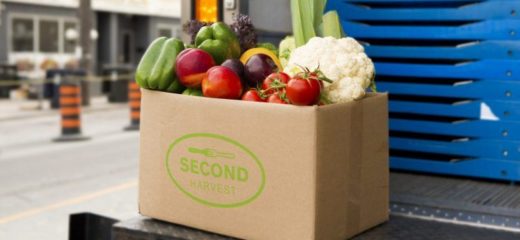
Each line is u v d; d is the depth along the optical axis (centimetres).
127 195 656
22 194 671
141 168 223
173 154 213
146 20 2706
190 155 209
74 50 2372
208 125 204
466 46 263
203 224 210
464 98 268
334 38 219
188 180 211
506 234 217
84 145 1017
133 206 605
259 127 194
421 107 276
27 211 597
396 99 282
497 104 260
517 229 221
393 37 276
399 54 277
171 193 216
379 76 283
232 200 203
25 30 2222
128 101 1812
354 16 282
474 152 267
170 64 214
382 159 223
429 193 255
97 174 777
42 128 1245
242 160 199
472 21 262
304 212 191
